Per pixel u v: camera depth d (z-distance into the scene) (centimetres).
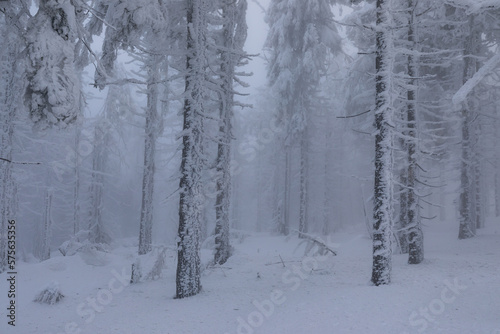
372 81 1941
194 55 1127
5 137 1500
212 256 1795
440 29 1884
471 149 1884
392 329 659
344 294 909
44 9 563
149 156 2006
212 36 1515
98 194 2730
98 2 952
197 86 1109
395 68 1931
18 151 2164
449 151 2178
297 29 2502
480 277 972
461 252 1539
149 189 1991
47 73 543
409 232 1313
